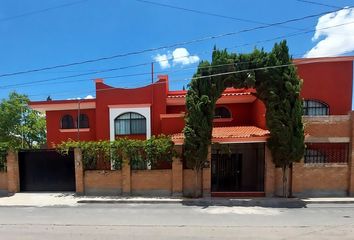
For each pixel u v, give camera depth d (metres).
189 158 13.77
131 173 14.62
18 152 15.95
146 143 14.65
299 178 13.96
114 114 18.14
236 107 18.97
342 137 14.16
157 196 14.36
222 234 8.30
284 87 13.39
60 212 11.55
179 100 18.33
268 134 13.95
